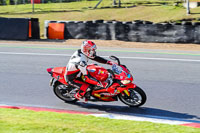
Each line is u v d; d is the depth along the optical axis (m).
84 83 19.28
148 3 100.19
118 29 50.81
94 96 19.44
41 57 35.97
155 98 21.73
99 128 13.59
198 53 40.66
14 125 13.28
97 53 39.66
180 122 17.31
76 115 16.45
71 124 14.00
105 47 45.34
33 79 26.42
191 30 47.56
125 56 37.50
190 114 18.83
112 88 18.41
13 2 121.25
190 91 23.39
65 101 21.00
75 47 45.03
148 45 47.31
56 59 34.94
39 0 116.62
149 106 20.17
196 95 22.47
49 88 23.98
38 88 23.94
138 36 50.03
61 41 51.00
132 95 19.33
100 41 50.31
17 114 16.02
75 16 87.38
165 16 77.75
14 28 51.81
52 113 16.91
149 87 24.34
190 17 72.06
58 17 87.12
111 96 18.92
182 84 25.27
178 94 22.66
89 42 18.28
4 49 41.53
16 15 93.31
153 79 26.73
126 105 20.34
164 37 49.00
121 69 18.44
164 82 25.83
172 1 101.06
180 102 20.97
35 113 16.64
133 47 45.78
